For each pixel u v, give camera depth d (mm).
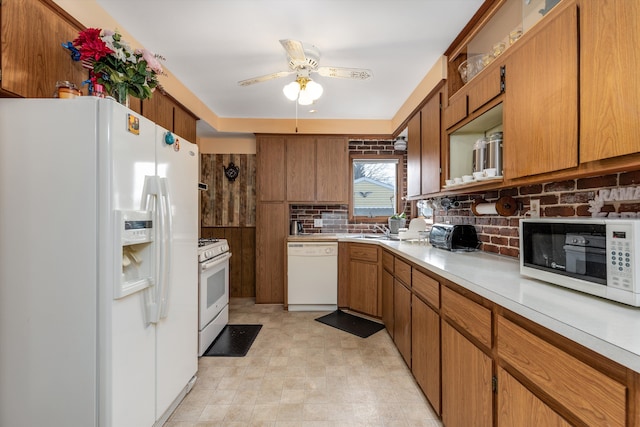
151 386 1483
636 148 841
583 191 1373
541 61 1225
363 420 1653
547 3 1306
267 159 3812
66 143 1183
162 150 1598
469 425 1268
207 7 1717
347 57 2279
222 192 4090
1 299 1190
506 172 1472
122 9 1728
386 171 4152
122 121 1261
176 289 1751
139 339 1385
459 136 2182
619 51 886
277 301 3809
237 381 2049
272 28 1917
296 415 1699
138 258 1433
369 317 3293
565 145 1103
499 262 1690
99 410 1176
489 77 1620
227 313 3094
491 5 1678
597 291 927
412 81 2699
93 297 1182
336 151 3836
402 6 1707
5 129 1187
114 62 1433
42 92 1345
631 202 1141
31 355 1184
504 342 1034
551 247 1122
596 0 961
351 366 2236
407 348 2141
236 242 4102
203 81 2717
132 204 1324
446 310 1489
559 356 794
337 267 3574
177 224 1771
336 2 1678
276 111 3539
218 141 4094
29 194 1184
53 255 1181
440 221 3006
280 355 2420
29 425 1183
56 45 1427
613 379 646
